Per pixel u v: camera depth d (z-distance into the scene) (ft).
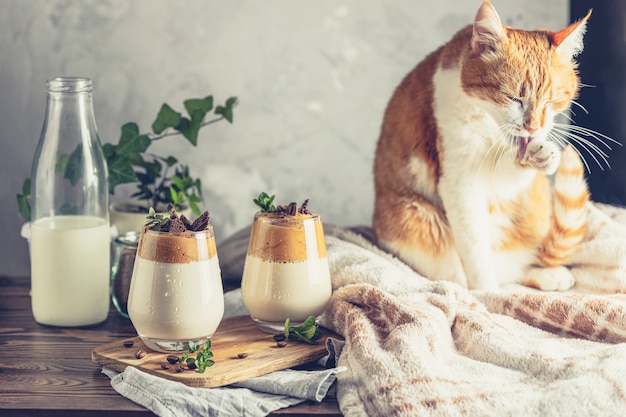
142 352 4.08
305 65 6.72
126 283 4.93
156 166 5.99
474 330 4.17
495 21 4.79
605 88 6.10
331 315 4.44
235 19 6.61
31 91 6.58
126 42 6.59
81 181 4.76
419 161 5.39
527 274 5.50
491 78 4.88
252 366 3.93
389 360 3.80
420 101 5.38
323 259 4.37
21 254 6.77
